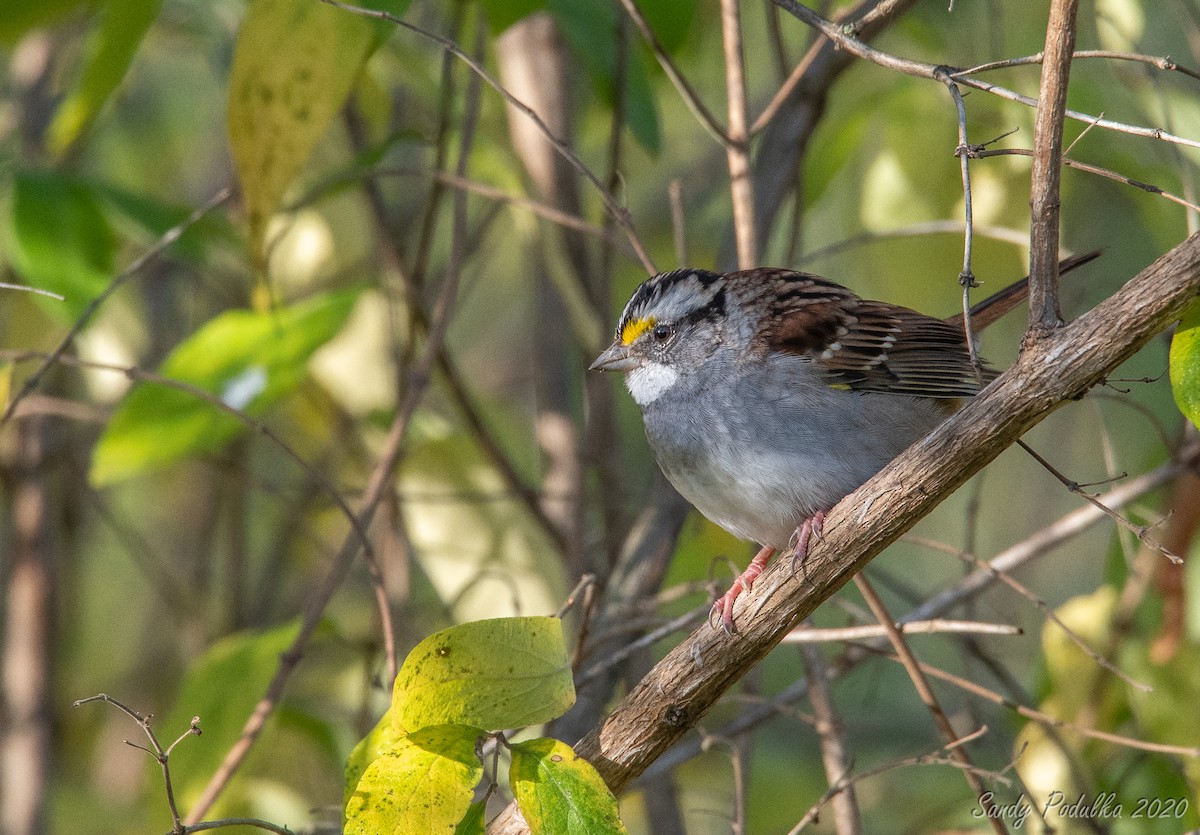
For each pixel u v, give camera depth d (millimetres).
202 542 11469
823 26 5969
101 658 12531
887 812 10672
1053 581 12195
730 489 7359
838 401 7273
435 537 9625
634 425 12648
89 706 11875
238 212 10234
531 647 5488
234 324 8609
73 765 11703
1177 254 4926
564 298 9758
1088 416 11703
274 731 9188
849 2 9094
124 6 8109
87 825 10445
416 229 12445
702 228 12664
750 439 7301
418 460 9867
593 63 8398
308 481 11562
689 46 11047
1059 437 11867
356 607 11836
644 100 8805
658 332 7660
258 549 12641
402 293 9930
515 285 14047
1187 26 9586
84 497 11273
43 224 8398
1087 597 8656
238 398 8352
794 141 8492
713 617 5723
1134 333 4953
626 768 5715
